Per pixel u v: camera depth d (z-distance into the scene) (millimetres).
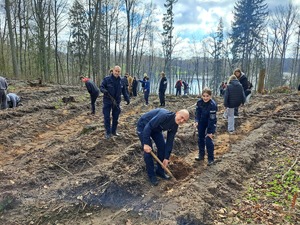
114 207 4250
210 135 5562
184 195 4410
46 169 5168
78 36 35562
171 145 4816
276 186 4762
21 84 17562
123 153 5848
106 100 6656
